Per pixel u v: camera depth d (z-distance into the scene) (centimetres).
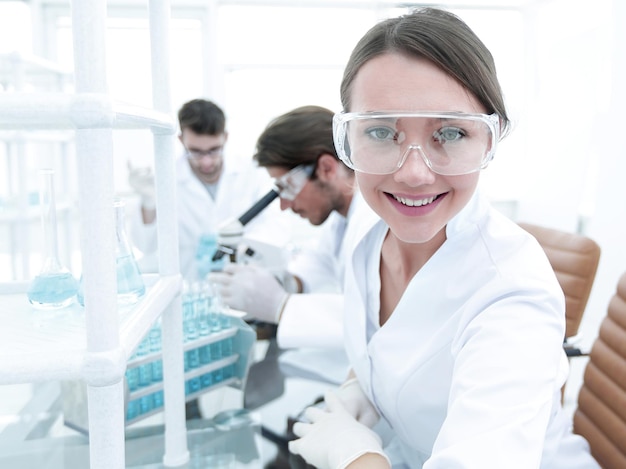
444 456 52
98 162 50
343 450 76
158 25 79
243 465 88
